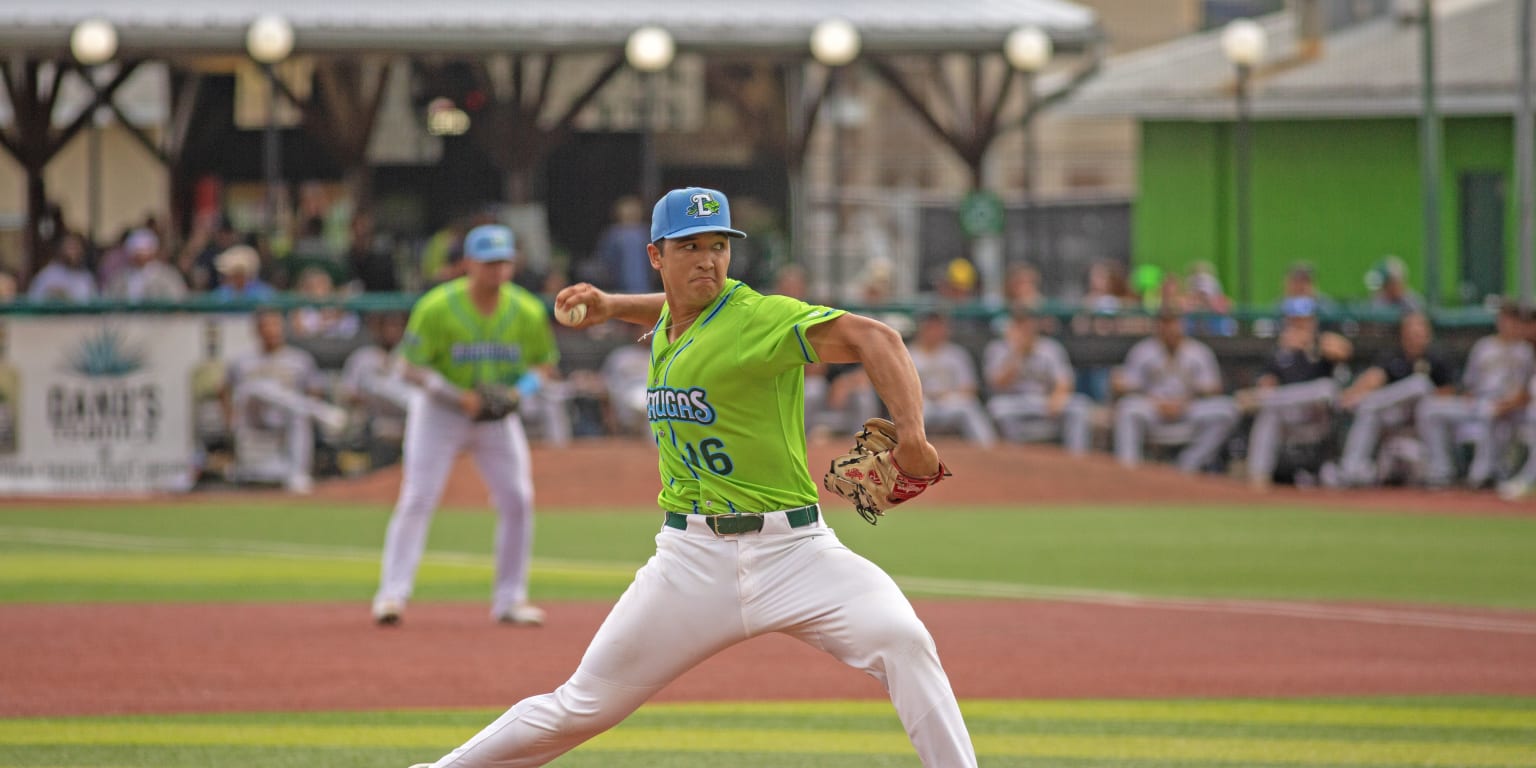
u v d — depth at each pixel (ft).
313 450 232.32
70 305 229.25
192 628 126.00
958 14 314.76
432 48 299.99
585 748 86.69
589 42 302.25
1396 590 152.05
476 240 123.34
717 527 61.67
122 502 223.30
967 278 293.02
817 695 101.55
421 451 126.62
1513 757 85.46
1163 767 82.89
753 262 342.03
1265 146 401.08
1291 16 458.09
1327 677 108.68
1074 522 206.49
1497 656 117.08
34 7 301.43
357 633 123.85
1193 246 405.59
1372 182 395.14
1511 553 179.01
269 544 183.32
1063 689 104.37
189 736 88.84
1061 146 538.88
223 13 302.45
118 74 326.03
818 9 314.96
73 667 109.50
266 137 339.57
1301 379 239.09
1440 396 239.91
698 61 345.72
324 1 311.68
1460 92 371.97
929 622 131.85
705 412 61.46
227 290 247.09
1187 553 178.09
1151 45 531.50
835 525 203.00
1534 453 236.22
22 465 229.86
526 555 128.67
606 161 341.62
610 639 62.90
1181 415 241.76
